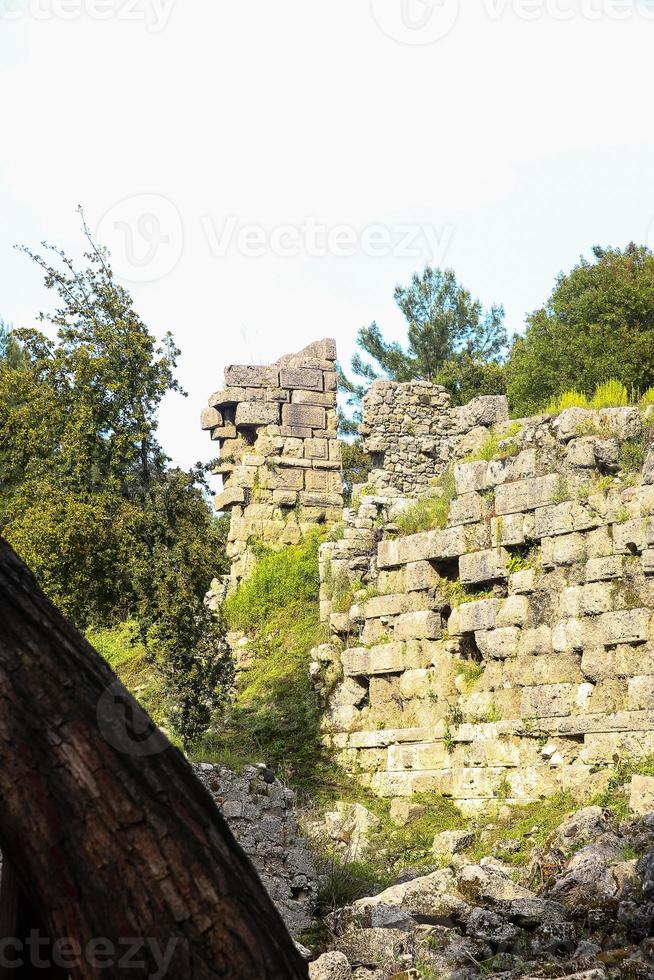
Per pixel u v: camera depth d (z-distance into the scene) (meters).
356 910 12.70
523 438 20.39
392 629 22.28
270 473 31.36
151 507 21.45
